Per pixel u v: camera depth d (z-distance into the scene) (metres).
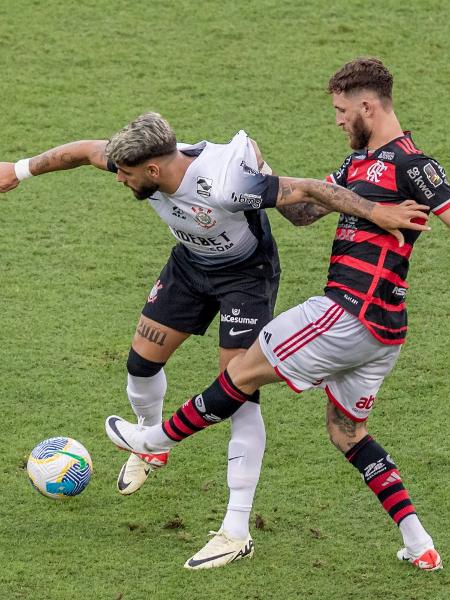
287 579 18.22
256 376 18.14
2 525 19.56
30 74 37.09
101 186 32.28
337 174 18.50
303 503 20.39
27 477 20.95
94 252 29.22
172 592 17.81
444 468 21.47
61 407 23.34
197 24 39.72
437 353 25.39
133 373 20.39
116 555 18.78
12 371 24.50
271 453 21.94
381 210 17.22
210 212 17.81
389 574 18.38
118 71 37.34
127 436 19.69
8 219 30.53
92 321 26.45
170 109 35.50
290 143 33.94
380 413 23.31
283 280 28.20
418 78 37.12
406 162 17.36
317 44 38.69
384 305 17.70
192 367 24.98
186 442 22.33
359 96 17.66
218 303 19.94
